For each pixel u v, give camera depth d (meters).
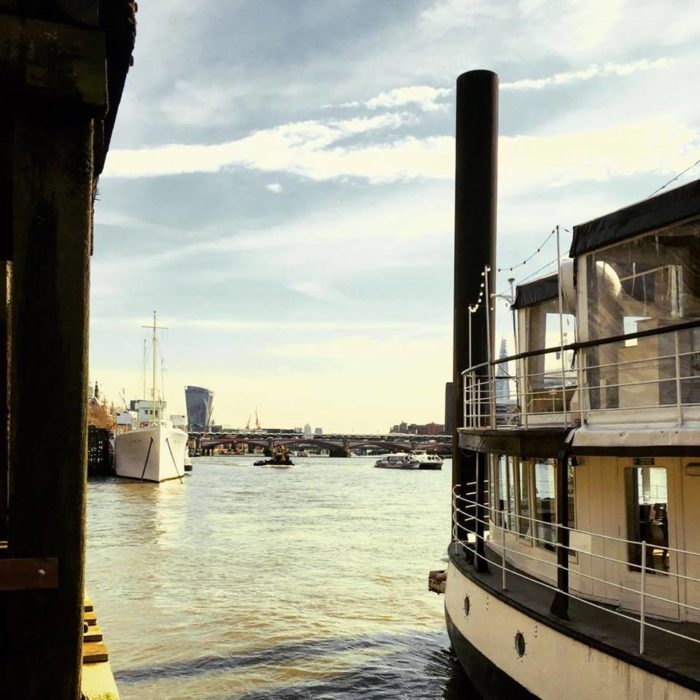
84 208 5.02
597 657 8.78
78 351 4.89
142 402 121.50
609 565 10.75
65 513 4.78
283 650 19.09
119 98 6.50
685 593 9.62
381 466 171.88
